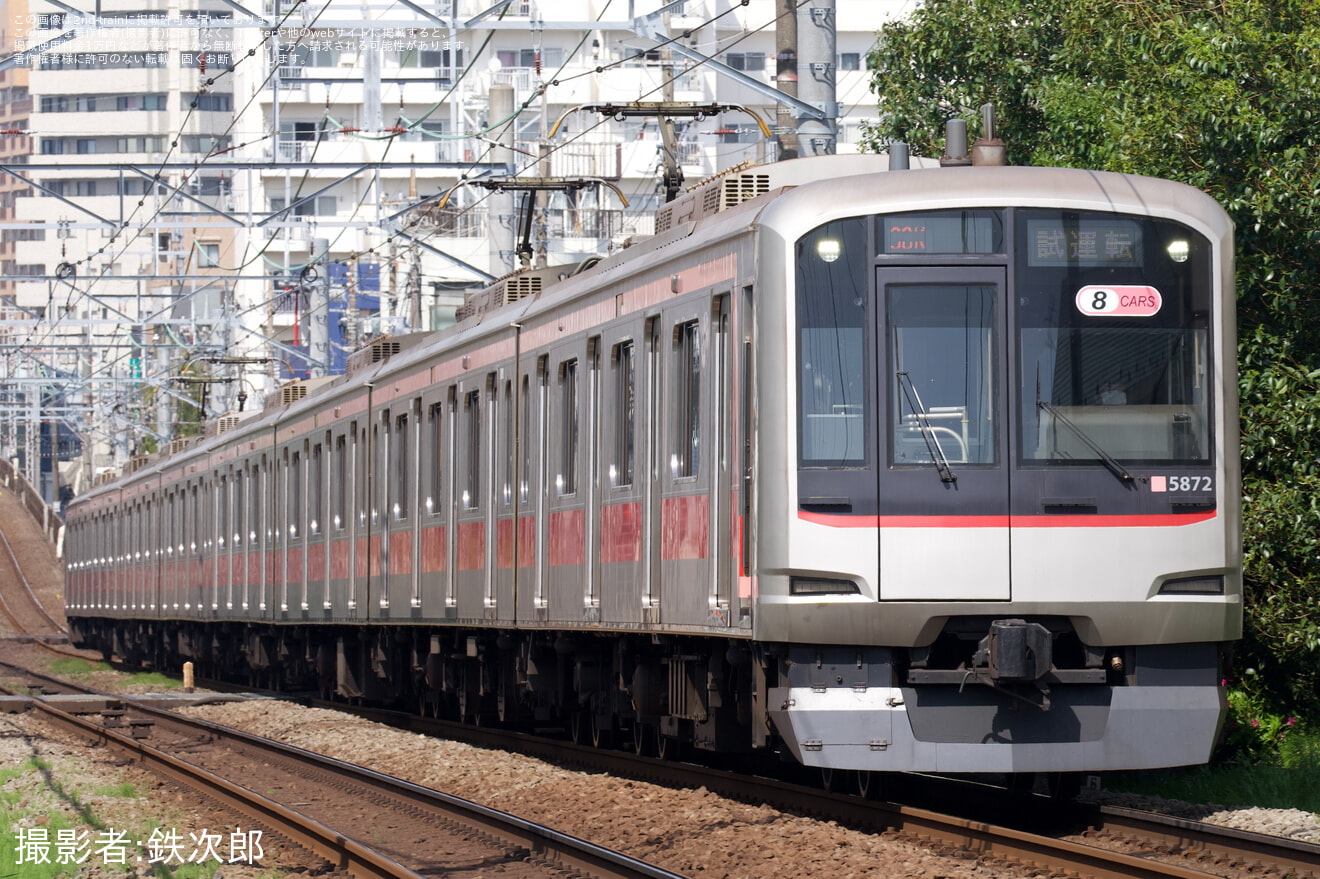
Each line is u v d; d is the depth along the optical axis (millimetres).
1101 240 27031
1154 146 35969
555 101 145625
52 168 71000
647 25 57719
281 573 64562
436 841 29031
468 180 67688
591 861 24719
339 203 158250
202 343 116500
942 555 26156
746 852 25125
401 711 57625
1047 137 47906
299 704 63156
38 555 198750
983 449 26422
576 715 41719
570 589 36688
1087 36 43500
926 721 26156
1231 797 30141
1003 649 25453
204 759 45500
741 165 32625
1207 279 27266
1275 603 34125
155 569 91562
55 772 40656
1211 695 26812
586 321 36188
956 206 26812
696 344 30406
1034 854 23547
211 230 172375
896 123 51562
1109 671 26688
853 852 24547
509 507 40812
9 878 26172
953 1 51031
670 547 31281
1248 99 33750
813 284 26766
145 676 88562
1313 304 34938
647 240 34250
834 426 26516
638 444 32875
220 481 76375
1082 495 26391
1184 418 26938
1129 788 32281
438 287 120562
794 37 45781
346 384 57000
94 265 186000
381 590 51844
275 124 71125
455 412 45219
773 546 26516
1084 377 26703
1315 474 33844
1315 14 34281
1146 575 26406
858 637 26062
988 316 26688
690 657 31766
